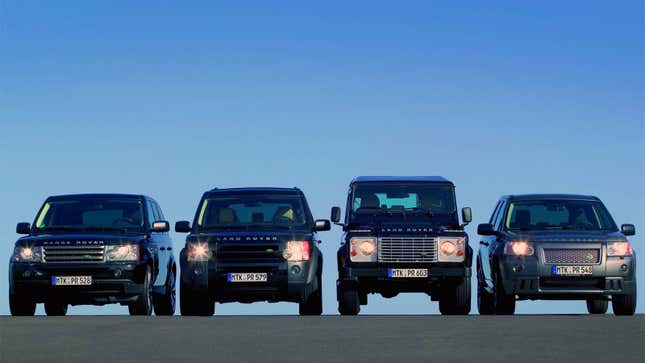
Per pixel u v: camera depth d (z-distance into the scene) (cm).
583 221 3041
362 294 3155
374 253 2955
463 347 1582
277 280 2902
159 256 3147
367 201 3172
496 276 2916
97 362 1372
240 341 1723
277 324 2248
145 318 2617
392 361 1373
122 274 2939
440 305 3075
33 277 2930
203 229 3053
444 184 3197
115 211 3177
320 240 3130
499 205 3212
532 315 2738
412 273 2944
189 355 1470
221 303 3031
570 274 2820
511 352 1492
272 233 2952
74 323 2320
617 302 2858
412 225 3041
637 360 1364
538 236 2881
